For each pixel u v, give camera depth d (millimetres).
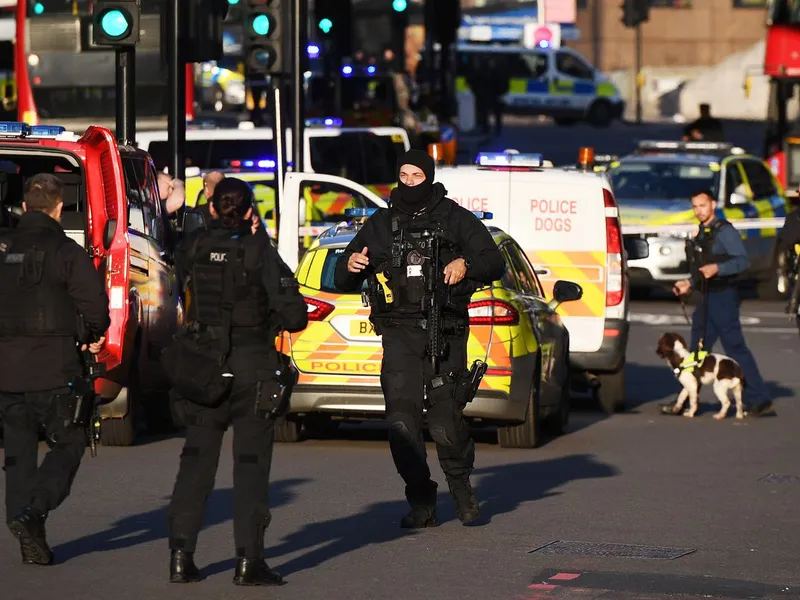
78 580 25922
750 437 44375
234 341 25078
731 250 48375
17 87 93812
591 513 32531
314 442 42594
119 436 40875
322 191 65125
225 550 28391
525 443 41344
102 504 32656
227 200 25234
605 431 45562
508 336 39250
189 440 25375
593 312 49031
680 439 43906
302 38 61469
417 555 28234
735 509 33188
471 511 30562
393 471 37562
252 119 108125
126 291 38312
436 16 118688
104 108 93438
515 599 25078
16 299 26719
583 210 49125
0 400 27062
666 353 49188
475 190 49156
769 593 25609
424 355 29453
